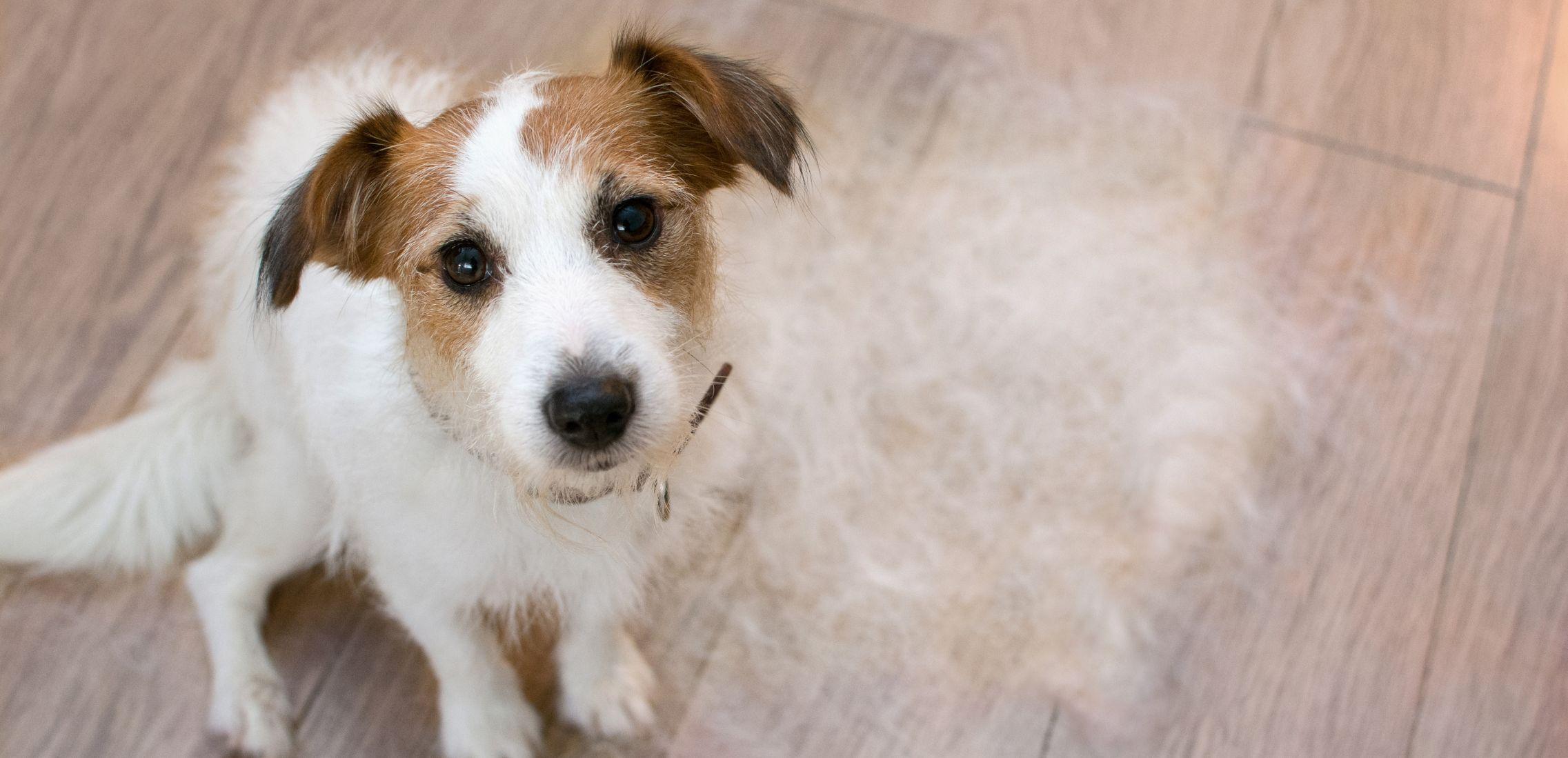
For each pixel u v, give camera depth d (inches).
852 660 33.3
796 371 35.8
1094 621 33.7
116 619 33.0
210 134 37.4
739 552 34.1
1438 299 36.8
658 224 26.1
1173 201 37.9
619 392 24.8
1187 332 36.5
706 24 39.1
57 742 32.0
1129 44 39.6
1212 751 32.7
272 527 31.9
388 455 27.4
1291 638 33.6
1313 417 35.6
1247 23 39.8
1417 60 39.4
